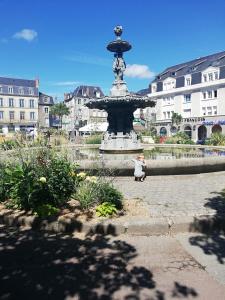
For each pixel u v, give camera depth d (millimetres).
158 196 7895
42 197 6336
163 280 4102
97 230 5645
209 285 3979
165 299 3691
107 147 16219
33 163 6867
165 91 59406
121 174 10117
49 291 3852
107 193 6566
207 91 51500
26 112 78688
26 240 5391
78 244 5219
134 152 16203
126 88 16359
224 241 5391
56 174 6664
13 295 3771
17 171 6590
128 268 4414
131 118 16469
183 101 56188
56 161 6996
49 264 4523
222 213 6301
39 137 8281
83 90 88125
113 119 16438
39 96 82375
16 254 4852
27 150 7496
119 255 4816
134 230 5652
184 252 4941
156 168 10156
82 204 6348
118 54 16406
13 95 77125
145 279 4125
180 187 9070
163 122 56875
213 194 8125
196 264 4535
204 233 5773
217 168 10914
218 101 49469
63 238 5469
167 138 33031
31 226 5926
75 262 4586
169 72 61250
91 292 3832
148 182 9859
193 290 3869
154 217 6023
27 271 4328
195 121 51562
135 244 5230
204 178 10617
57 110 79188
